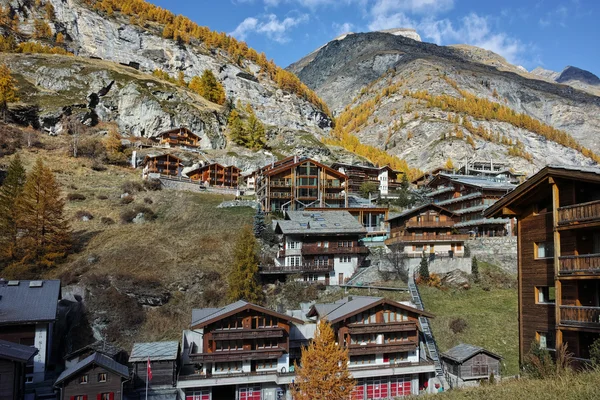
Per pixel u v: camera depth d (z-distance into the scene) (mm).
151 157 125188
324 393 39875
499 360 50281
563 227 30625
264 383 50875
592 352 26594
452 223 77562
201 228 88000
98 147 134500
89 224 87688
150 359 50594
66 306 61625
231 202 101562
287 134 194250
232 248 79188
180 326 61875
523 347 34781
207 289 67812
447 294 66750
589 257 28781
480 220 87438
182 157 144875
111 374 45875
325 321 43719
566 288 31047
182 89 193250
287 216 82250
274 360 52188
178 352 54656
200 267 72125
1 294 53594
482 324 58250
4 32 199750
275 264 75562
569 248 31328
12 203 75875
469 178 105625
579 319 28875
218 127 176875
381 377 51344
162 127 164375
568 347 30016
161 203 101312
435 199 111562
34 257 72188
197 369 53375
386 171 141125
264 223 85312
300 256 74688
